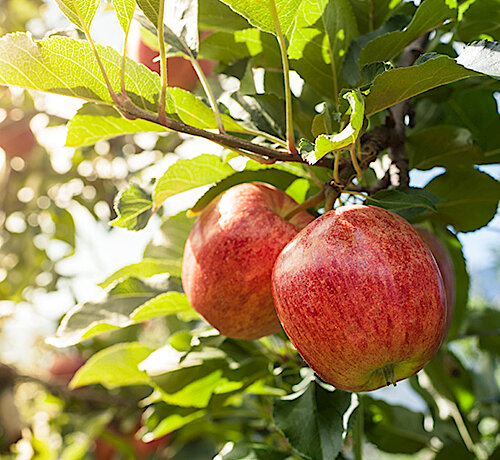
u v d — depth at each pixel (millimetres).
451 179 394
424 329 241
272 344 406
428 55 259
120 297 362
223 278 293
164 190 325
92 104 301
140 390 774
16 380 836
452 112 421
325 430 298
